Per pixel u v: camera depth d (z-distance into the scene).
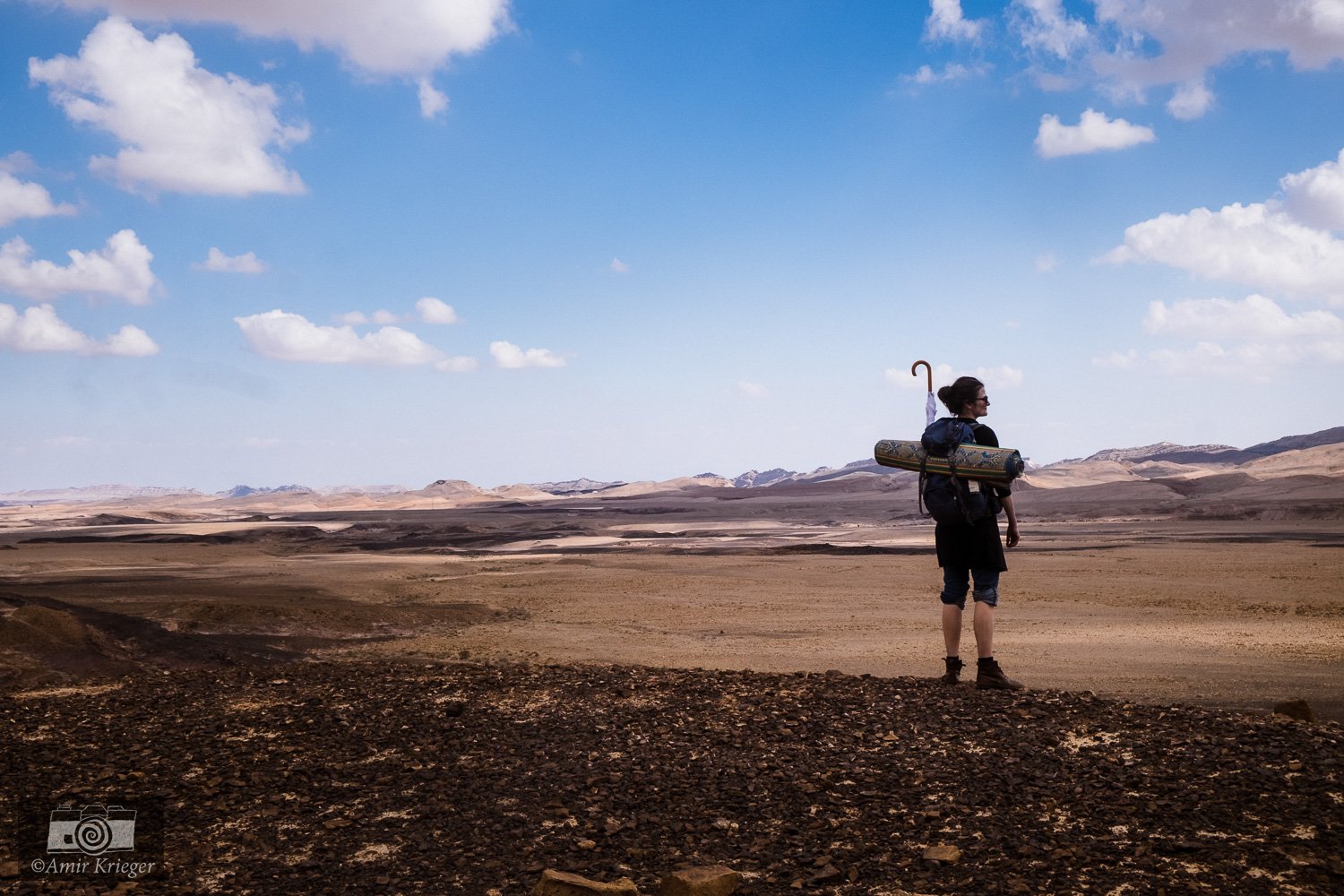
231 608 20.33
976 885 3.99
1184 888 3.81
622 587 30.19
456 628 20.75
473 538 71.56
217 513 152.75
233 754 6.15
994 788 5.07
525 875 4.36
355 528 88.38
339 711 7.21
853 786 5.24
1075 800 4.82
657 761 5.80
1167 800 4.71
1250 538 53.12
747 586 30.27
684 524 96.81
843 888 4.07
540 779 5.55
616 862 4.45
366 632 19.98
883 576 33.06
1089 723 6.14
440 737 6.40
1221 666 13.20
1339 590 26.45
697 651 16.78
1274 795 4.68
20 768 5.93
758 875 4.23
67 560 44.09
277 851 4.69
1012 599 24.98
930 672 13.23
